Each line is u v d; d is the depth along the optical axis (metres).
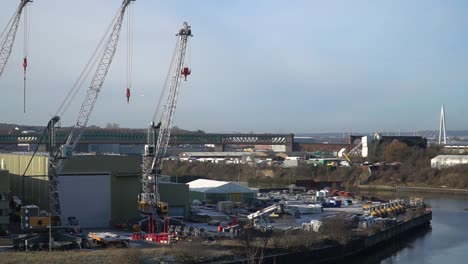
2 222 90.75
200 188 146.12
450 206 164.50
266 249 81.00
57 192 96.00
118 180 105.88
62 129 187.00
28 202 112.25
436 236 115.06
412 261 91.81
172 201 114.12
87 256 71.44
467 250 100.50
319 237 90.69
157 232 98.12
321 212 130.50
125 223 103.06
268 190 190.50
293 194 176.38
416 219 121.88
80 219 102.31
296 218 118.38
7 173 91.50
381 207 130.12
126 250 74.81
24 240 78.62
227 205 130.12
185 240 82.19
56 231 83.69
